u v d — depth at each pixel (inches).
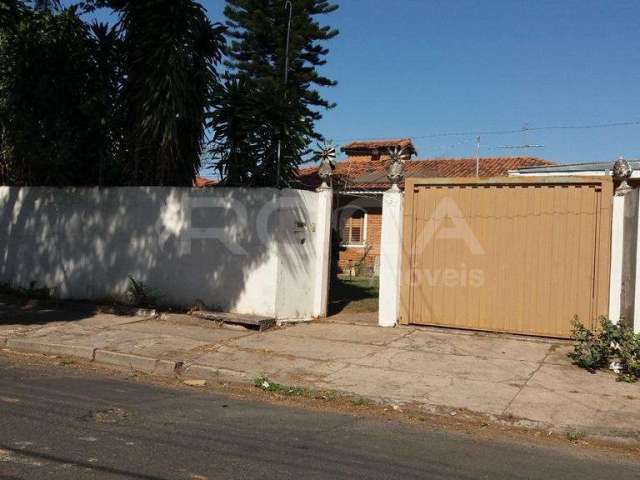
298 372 307.6
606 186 357.4
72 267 484.7
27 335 376.5
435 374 304.2
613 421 241.8
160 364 321.1
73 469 174.4
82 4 514.6
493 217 383.9
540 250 372.5
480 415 249.9
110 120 496.4
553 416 247.1
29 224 505.7
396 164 406.0
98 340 364.2
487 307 384.8
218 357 332.5
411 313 403.5
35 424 215.5
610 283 354.9
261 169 460.4
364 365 319.6
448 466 193.5
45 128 504.4
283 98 462.6
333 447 206.8
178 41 452.4
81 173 518.9
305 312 433.1
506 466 196.9
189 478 171.8
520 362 325.4
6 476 167.3
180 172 491.2
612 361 310.8
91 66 507.8
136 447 196.1
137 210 460.1
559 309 367.6
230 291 425.7
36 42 496.1
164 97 449.7
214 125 460.4
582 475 192.4
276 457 193.2
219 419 235.9
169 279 446.0
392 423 243.0
